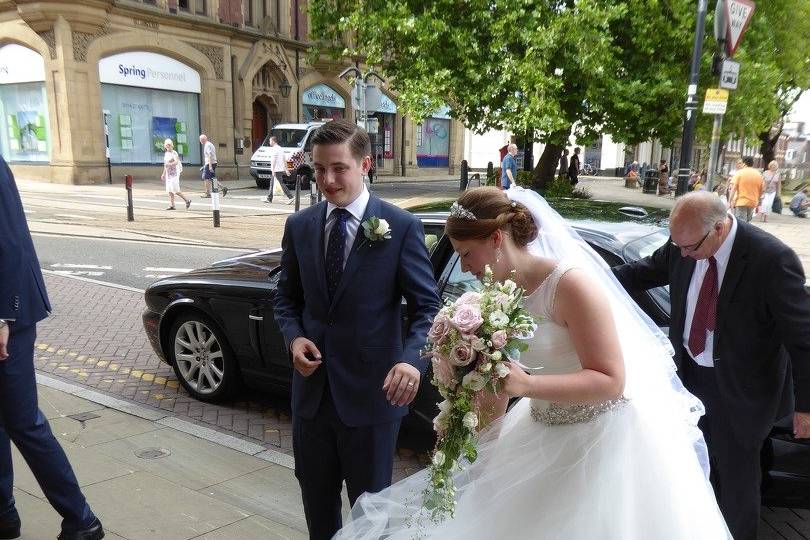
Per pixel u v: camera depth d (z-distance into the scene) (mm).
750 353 2689
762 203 17781
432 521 2164
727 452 2760
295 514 3238
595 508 1926
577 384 1775
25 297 2584
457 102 15219
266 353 4430
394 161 36094
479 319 1761
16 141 24547
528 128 14172
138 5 23422
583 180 37750
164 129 25594
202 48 26062
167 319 4992
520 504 2027
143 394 4961
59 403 4586
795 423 2602
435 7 14148
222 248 11250
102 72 23031
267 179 23297
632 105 13516
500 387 1795
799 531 3264
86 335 6414
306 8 17594
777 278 2566
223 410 4703
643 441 1997
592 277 1869
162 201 18594
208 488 3467
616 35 14492
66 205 16922
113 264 9820
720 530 2092
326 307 2354
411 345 2264
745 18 7621
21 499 3234
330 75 31672
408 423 3943
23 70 23328
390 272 2346
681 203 2676
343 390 2324
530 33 13117
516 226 1940
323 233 2391
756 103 14336
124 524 3059
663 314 3338
